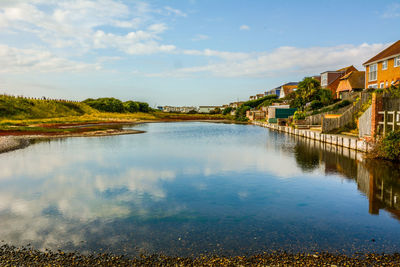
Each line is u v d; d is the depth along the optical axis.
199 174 16.75
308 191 12.89
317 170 17.38
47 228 8.95
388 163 18.97
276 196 12.20
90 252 7.32
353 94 49.34
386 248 7.35
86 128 55.59
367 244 7.59
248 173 16.86
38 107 82.12
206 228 8.78
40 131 45.62
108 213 10.28
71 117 83.12
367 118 23.39
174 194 12.70
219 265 6.59
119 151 26.52
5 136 37.75
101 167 18.97
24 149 27.86
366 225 8.88
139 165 19.66
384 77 42.16
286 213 10.07
